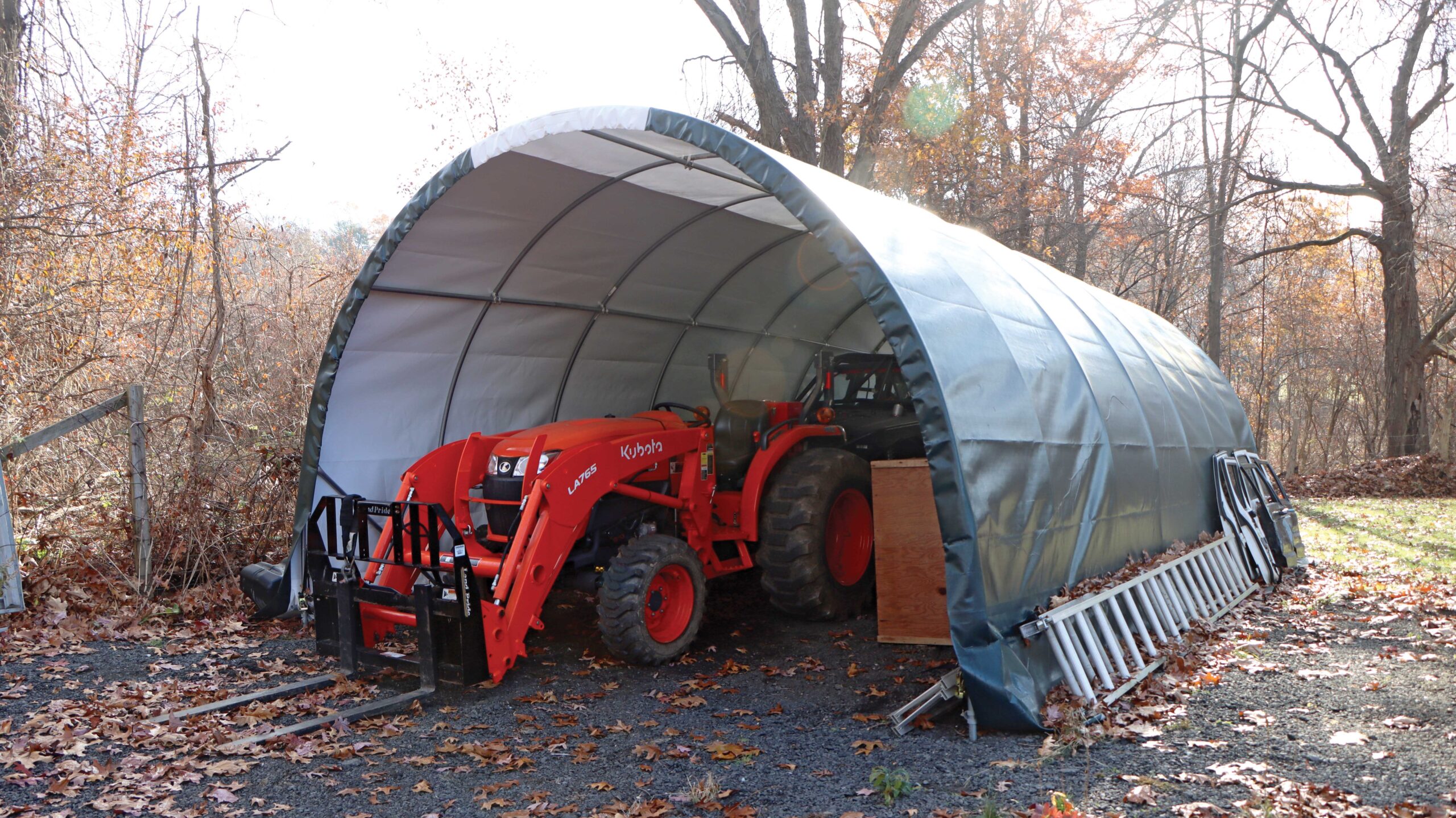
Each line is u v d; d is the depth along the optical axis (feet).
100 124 39.88
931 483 17.46
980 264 21.88
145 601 22.20
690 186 23.26
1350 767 12.69
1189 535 26.30
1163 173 72.28
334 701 16.70
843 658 19.56
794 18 56.85
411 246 21.84
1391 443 71.41
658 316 29.94
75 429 22.22
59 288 32.71
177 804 12.26
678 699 16.88
